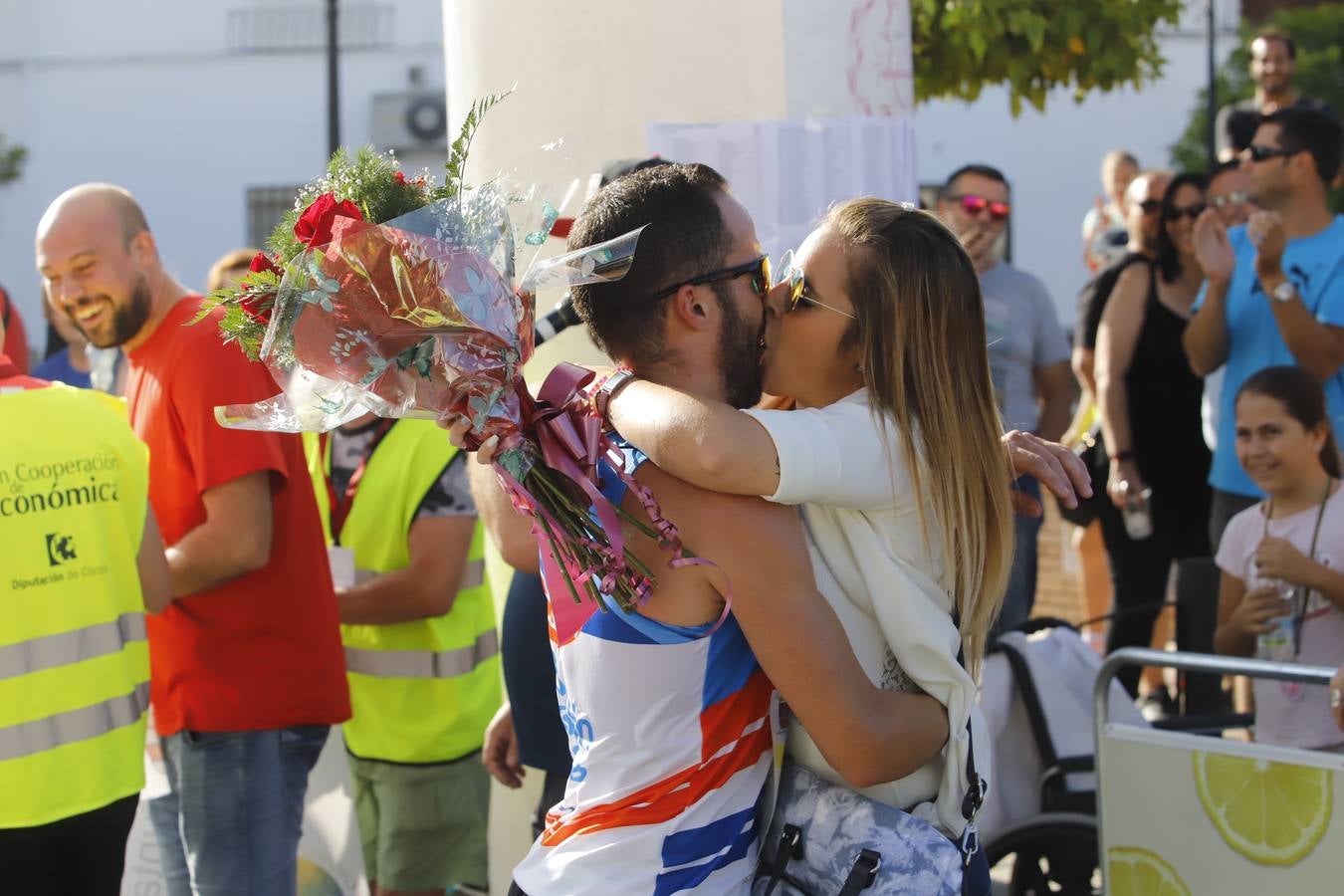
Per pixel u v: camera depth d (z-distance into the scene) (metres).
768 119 3.07
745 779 1.83
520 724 2.68
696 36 3.07
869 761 1.76
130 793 2.83
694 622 1.77
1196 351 4.89
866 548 1.83
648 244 1.82
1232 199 4.87
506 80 3.13
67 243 3.05
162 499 3.12
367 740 3.65
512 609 2.68
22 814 2.64
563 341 3.03
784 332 1.92
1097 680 3.03
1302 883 2.77
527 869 1.89
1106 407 5.45
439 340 1.71
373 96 17.11
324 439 3.63
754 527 1.73
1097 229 8.48
